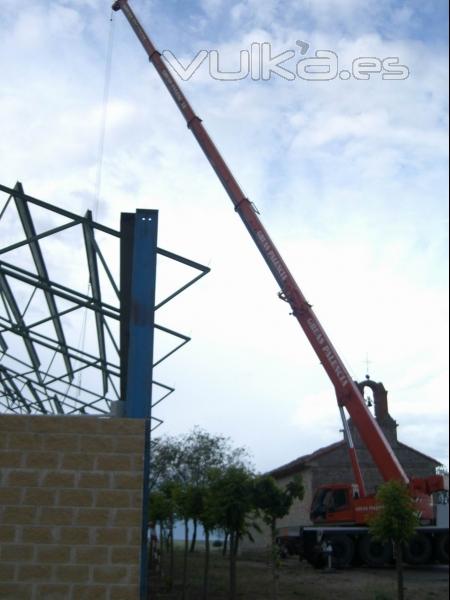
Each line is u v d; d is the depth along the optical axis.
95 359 11.92
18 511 6.95
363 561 23.44
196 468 34.88
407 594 16.98
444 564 24.17
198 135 22.62
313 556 23.81
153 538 22.67
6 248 8.88
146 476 7.41
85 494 7.05
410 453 32.34
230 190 21.50
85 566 6.86
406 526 11.77
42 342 11.76
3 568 6.79
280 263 20.36
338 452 32.19
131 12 25.19
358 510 23.23
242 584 18.42
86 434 7.21
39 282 9.40
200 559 27.91
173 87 23.44
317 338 19.70
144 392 8.02
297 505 32.75
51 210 8.93
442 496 24.31
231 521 12.51
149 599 15.59
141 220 8.63
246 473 13.03
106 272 9.28
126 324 9.46
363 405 19.08
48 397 15.59
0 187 8.83
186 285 9.05
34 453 7.11
